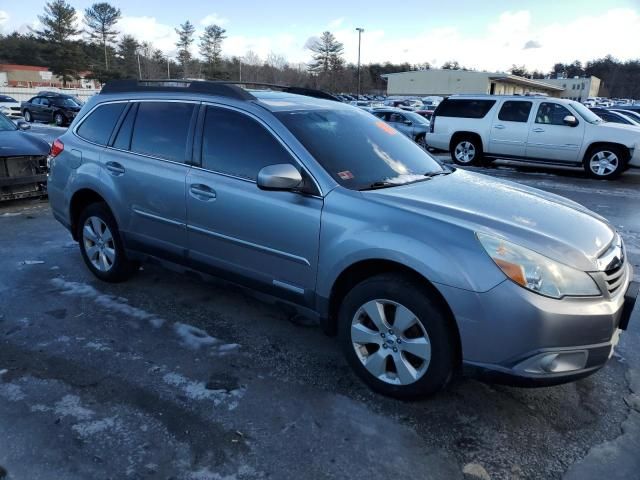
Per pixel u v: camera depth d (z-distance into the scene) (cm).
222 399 303
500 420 289
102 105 462
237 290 378
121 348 359
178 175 385
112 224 449
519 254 261
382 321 297
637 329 404
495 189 356
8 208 780
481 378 272
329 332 335
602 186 1066
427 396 295
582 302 261
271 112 353
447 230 275
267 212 336
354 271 312
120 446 263
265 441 269
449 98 1395
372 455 261
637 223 744
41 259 541
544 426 286
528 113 1261
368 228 294
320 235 313
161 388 313
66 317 405
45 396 303
